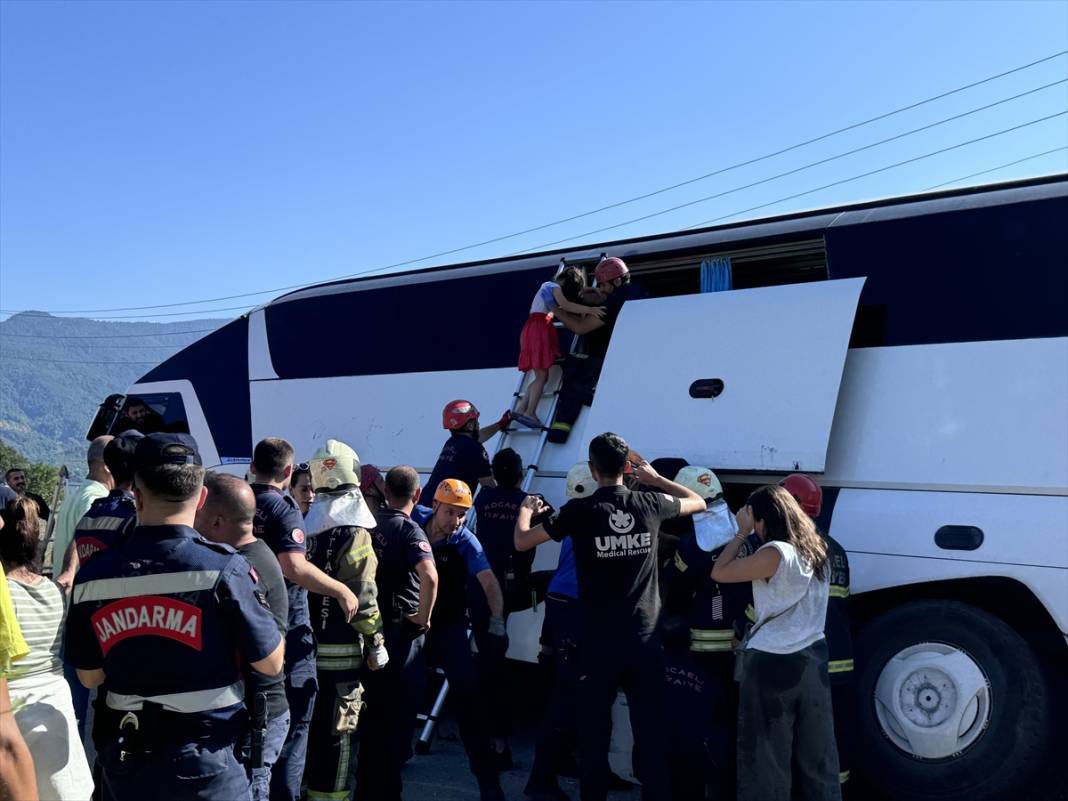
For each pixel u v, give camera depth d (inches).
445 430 315.6
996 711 200.1
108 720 129.7
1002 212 222.7
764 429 232.1
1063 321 209.2
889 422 223.6
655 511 188.2
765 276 287.1
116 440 207.2
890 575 213.2
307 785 191.8
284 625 164.6
